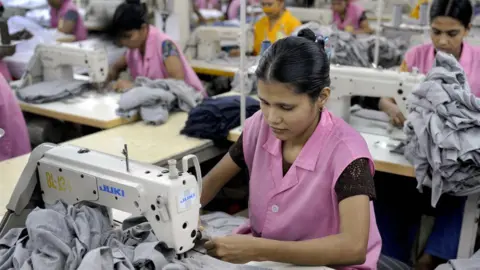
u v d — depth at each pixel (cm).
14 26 518
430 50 299
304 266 137
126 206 131
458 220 220
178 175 128
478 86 268
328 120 148
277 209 153
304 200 148
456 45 269
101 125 280
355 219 135
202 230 145
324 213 147
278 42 131
